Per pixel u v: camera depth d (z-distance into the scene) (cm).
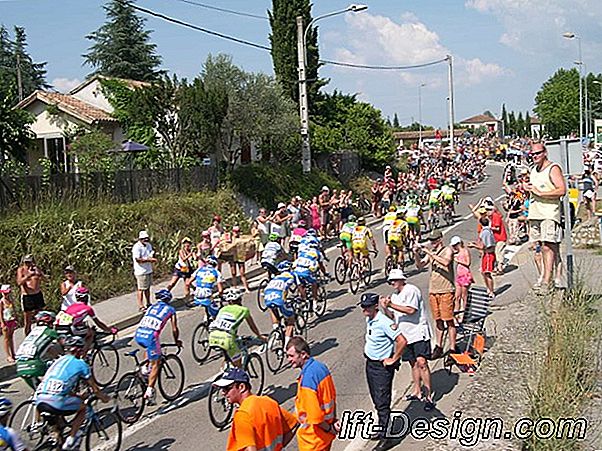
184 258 1795
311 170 3616
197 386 1117
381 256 2375
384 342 847
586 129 7731
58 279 1794
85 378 802
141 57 6203
